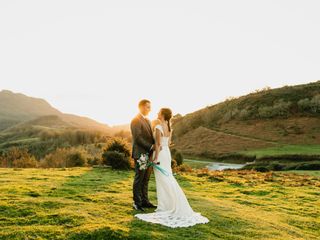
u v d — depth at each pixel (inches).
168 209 398.0
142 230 335.9
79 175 789.9
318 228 478.0
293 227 456.8
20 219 352.2
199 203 509.4
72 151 1283.2
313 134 3961.6
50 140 2768.2
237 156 3440.0
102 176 800.3
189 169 1178.6
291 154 2952.8
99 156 1269.7
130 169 1000.2
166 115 406.3
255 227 405.4
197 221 386.9
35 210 384.2
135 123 398.6
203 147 4274.1
